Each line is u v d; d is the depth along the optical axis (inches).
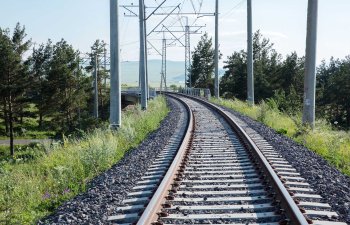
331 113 2913.4
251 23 1344.7
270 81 3120.1
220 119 896.3
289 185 328.5
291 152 484.4
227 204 281.1
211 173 374.9
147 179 364.2
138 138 645.3
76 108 3053.6
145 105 1201.4
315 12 695.7
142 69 1208.2
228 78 3612.2
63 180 380.5
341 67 2987.2
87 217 272.1
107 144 485.7
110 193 324.2
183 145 484.1
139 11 1203.9
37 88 2518.5
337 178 363.3
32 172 436.1
